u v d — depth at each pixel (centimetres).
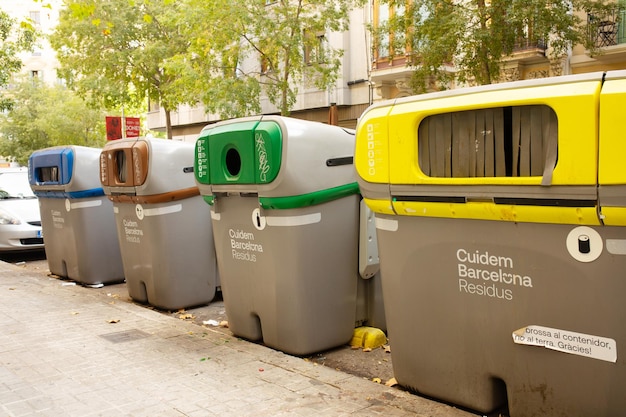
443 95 327
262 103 2555
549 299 291
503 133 308
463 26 1396
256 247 475
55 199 792
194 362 439
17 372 422
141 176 604
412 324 357
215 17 1805
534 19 1371
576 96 268
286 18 1875
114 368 428
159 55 2291
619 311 268
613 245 267
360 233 486
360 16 2283
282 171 432
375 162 357
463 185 313
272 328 473
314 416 338
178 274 627
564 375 291
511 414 316
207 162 498
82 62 2416
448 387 345
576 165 269
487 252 313
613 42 1694
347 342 499
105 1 2280
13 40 2245
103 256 763
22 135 4178
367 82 2273
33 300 661
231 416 341
